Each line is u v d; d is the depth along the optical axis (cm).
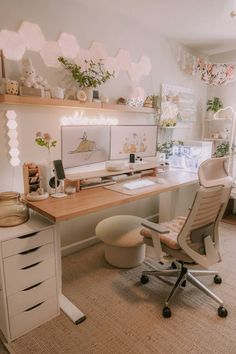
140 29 284
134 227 235
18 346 152
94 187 225
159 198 323
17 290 154
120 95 277
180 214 310
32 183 194
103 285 210
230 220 347
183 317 175
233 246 278
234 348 151
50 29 213
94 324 168
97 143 235
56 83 222
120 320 172
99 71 252
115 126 251
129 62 280
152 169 277
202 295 197
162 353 147
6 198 169
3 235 148
